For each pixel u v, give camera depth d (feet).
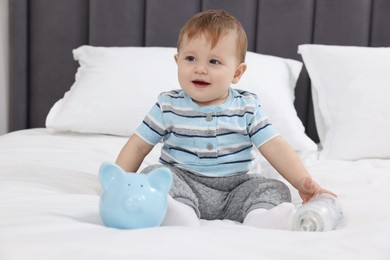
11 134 6.08
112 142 5.55
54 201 3.20
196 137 3.86
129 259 2.19
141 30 7.14
